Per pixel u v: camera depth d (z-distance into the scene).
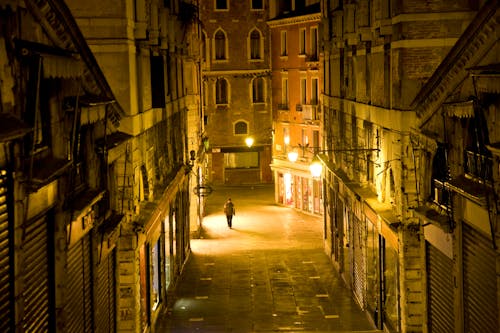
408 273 21.84
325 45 38.03
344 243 34.28
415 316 21.89
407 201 22.11
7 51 11.24
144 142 25.06
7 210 11.19
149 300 25.05
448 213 17.48
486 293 15.44
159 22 29.03
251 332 26.45
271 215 54.50
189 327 27.23
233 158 69.12
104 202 18.41
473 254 16.31
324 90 40.38
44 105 13.39
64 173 14.20
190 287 33.50
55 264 13.95
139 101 23.95
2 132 9.84
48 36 13.89
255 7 67.50
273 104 61.38
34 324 12.95
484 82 14.43
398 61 22.22
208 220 52.41
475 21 15.32
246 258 39.62
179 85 36.59
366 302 28.25
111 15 21.94
